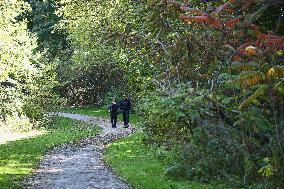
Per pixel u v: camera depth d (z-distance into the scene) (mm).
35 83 30594
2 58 20281
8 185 10859
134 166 13312
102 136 24141
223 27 8914
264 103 9430
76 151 18141
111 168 13508
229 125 10641
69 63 45812
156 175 11695
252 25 8398
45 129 28797
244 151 9594
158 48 11938
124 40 13070
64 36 49000
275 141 8930
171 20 11516
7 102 29969
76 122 33500
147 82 15992
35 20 50812
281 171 8539
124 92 38969
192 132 11977
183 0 10469
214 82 10336
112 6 24906
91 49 34312
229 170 10422
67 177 11977
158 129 14094
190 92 10414
